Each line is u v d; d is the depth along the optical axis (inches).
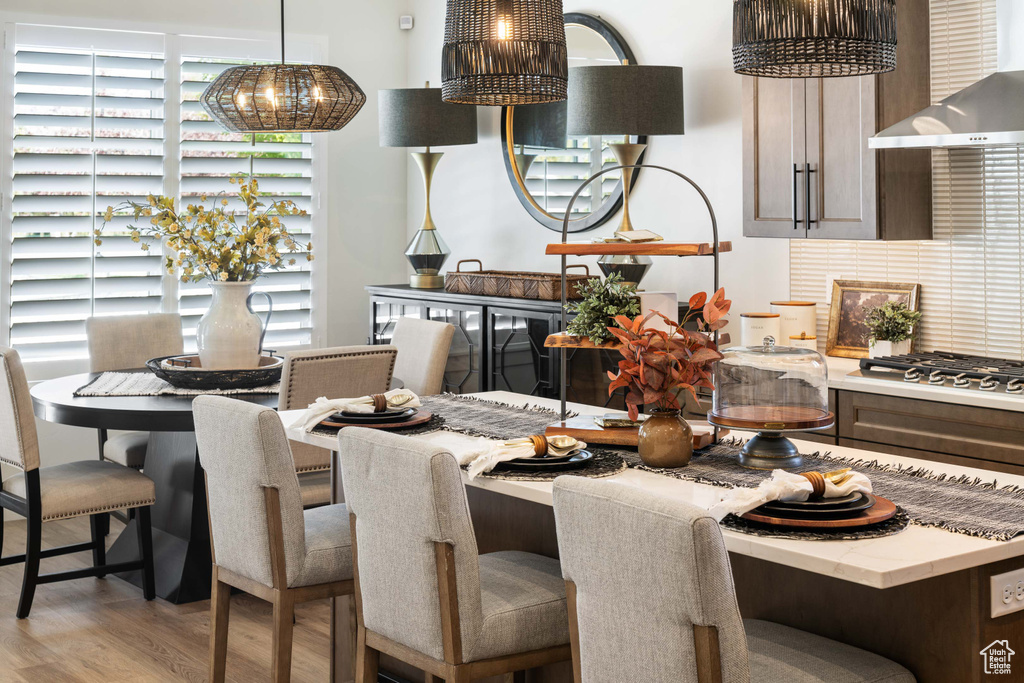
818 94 156.1
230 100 158.4
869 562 66.3
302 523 106.2
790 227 161.9
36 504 150.6
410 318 181.9
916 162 156.1
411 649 90.7
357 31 248.7
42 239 213.9
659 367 92.8
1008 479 88.7
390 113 220.1
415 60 254.2
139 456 181.0
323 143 245.1
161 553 168.1
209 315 163.2
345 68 247.6
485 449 97.0
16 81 210.5
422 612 87.7
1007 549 70.6
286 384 142.8
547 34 117.1
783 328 165.5
